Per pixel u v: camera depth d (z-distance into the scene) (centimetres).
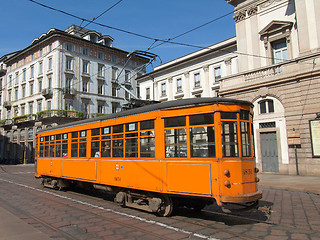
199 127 634
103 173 869
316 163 1518
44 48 3994
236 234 546
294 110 1620
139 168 737
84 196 1046
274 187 1198
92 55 4150
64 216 713
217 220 661
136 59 4797
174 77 3059
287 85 1656
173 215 715
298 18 1680
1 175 2100
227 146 613
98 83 4191
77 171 1009
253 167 651
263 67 1762
